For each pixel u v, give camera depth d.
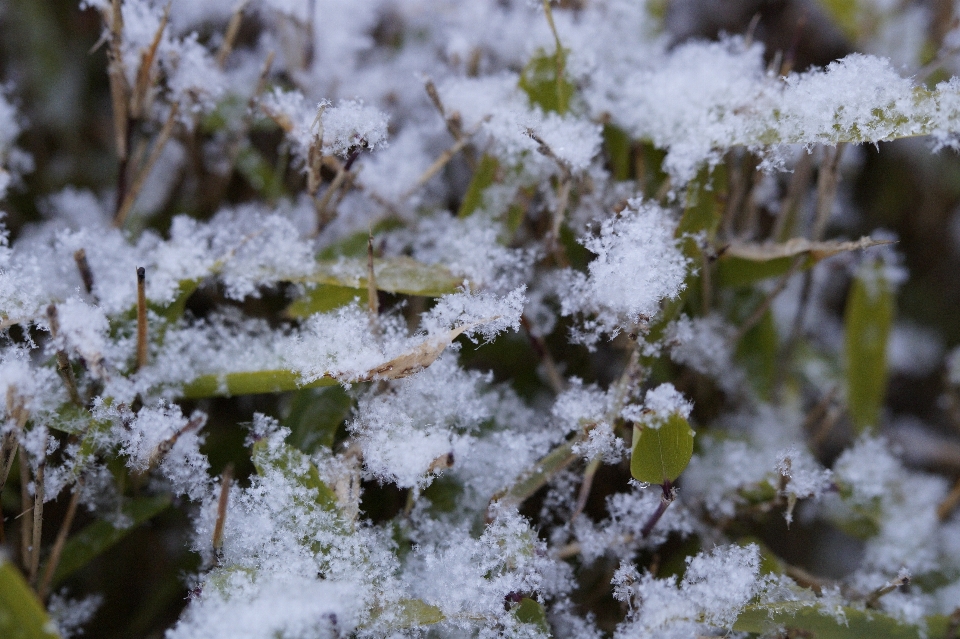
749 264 0.41
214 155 0.42
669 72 0.41
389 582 0.38
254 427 0.39
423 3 0.43
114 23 0.40
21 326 0.40
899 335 0.44
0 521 0.39
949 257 0.45
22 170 0.42
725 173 0.40
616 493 0.40
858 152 0.44
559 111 0.41
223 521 0.38
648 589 0.39
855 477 0.41
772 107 0.39
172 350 0.39
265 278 0.40
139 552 0.41
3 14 0.43
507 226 0.40
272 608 0.38
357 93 0.42
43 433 0.39
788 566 0.40
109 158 0.43
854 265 0.42
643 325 0.39
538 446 0.40
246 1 0.41
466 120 0.41
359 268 0.40
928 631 0.39
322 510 0.38
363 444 0.39
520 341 0.41
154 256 0.40
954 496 0.41
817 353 0.43
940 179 0.44
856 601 0.39
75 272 0.40
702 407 0.42
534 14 0.42
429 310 0.40
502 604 0.38
